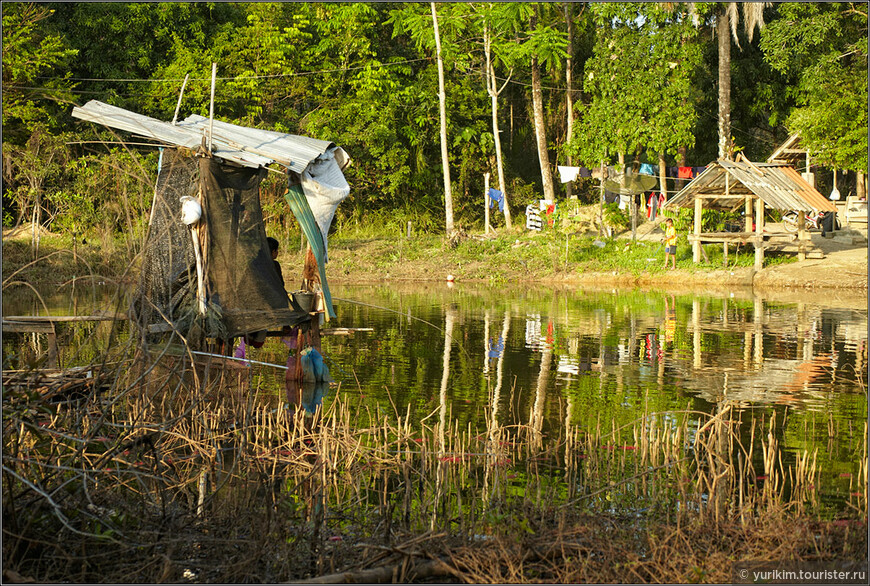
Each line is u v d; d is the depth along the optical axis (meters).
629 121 31.31
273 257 11.88
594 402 10.27
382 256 31.81
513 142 44.16
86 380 7.88
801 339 15.49
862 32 30.83
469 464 7.43
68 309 17.23
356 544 5.43
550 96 42.47
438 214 39.47
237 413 8.72
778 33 28.31
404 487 7.01
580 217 32.53
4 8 27.52
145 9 33.72
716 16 33.50
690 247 30.52
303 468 7.50
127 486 6.40
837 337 15.71
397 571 5.18
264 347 15.31
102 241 7.25
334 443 7.71
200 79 32.94
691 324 17.73
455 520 6.13
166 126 11.30
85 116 10.88
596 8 32.12
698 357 13.65
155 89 32.84
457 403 10.23
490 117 41.19
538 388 11.16
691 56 31.03
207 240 10.48
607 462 7.66
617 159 36.84
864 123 26.70
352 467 7.51
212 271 10.54
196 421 8.16
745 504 6.53
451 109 39.16
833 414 9.55
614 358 13.59
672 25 30.86
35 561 5.34
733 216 32.47
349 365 13.00
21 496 5.55
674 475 7.30
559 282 28.23
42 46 28.53
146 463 7.08
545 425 9.12
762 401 10.28
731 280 26.88
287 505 6.18
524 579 5.13
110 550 5.50
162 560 5.30
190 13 35.62
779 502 6.32
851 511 6.38
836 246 29.56
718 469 7.04
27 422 5.89
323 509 6.25
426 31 35.78
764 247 27.59
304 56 37.28
